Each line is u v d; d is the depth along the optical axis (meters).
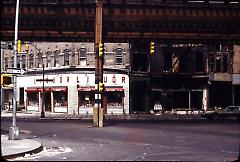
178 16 38.34
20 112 53.78
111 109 50.38
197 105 52.50
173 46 52.50
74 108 51.16
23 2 36.50
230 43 43.56
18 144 18.30
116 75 50.56
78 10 37.28
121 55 50.94
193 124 35.22
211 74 51.78
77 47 51.38
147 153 16.41
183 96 52.75
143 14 37.94
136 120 40.59
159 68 52.62
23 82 57.50
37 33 38.03
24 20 36.91
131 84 50.81
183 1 38.25
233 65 52.22
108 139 22.56
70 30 38.09
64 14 37.19
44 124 34.25
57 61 53.12
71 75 51.38
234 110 43.25
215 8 38.75
